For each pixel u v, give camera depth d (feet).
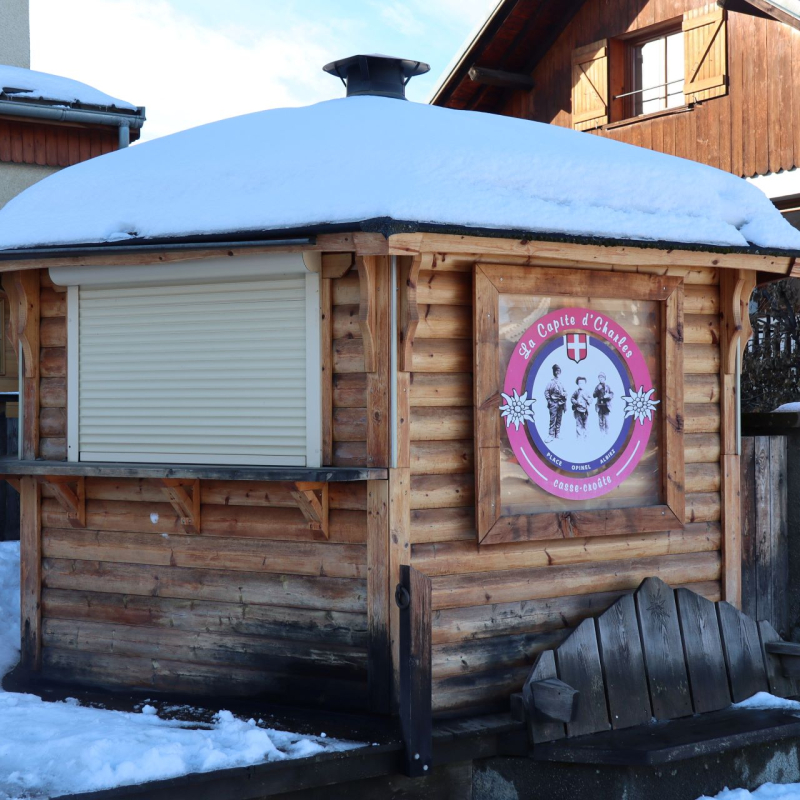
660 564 23.54
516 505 21.26
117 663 23.06
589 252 21.20
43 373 23.79
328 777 18.22
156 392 22.15
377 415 19.99
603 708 21.04
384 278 19.90
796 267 24.14
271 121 23.90
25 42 49.24
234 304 21.33
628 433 22.71
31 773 16.99
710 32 43.11
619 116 48.03
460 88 51.90
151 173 22.81
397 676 19.80
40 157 44.09
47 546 24.11
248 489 21.52
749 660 23.47
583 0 48.57
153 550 22.70
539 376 21.52
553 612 21.97
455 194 19.88
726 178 25.12
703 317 24.39
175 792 16.78
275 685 21.25
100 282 22.36
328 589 20.75
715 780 21.12
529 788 20.56
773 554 29.32
